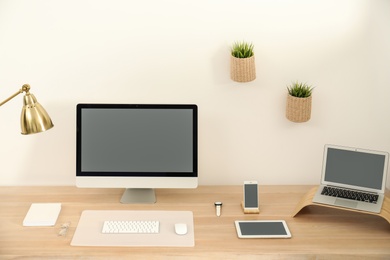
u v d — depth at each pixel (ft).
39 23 10.25
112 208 10.11
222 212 10.05
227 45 10.46
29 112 9.03
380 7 10.39
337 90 10.80
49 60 10.43
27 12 10.18
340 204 9.73
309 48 10.56
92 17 10.25
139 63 10.52
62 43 10.36
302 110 10.34
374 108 10.92
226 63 10.54
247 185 10.07
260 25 10.39
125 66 10.52
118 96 10.68
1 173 11.00
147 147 10.12
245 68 10.09
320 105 10.87
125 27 10.31
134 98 10.70
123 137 10.09
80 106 9.98
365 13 10.41
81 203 10.27
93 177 10.18
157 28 10.34
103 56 10.45
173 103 10.75
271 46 10.52
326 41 10.53
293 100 10.32
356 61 10.66
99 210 10.02
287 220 9.83
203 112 10.81
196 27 10.35
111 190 10.80
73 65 10.48
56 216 9.68
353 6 10.37
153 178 10.19
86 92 10.64
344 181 10.18
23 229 9.41
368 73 10.72
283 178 11.18
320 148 11.10
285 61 10.61
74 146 10.93
